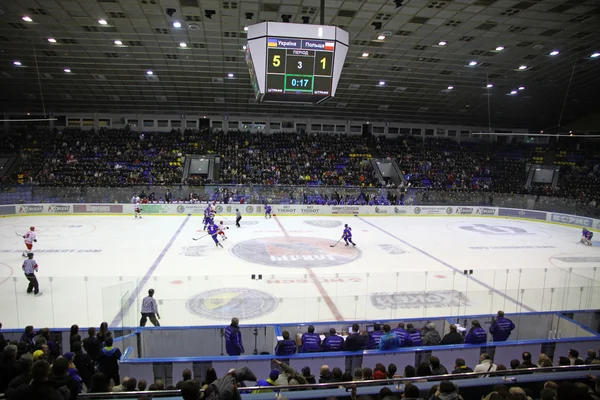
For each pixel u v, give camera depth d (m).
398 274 13.34
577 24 21.27
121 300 8.92
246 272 15.89
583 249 21.69
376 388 5.27
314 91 12.40
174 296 12.04
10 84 31.83
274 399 4.75
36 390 3.29
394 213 32.75
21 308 11.44
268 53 12.00
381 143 42.53
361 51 25.69
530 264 18.34
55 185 30.09
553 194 34.91
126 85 32.28
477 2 18.72
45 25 21.70
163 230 23.78
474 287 13.46
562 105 38.38
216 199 30.69
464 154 43.16
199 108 38.75
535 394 5.40
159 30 22.30
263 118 42.34
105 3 18.95
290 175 36.88
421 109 39.34
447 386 4.18
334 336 8.45
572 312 10.90
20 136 37.44
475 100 36.72
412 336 8.72
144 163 36.38
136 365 7.48
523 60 27.09
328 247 20.53
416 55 26.31
